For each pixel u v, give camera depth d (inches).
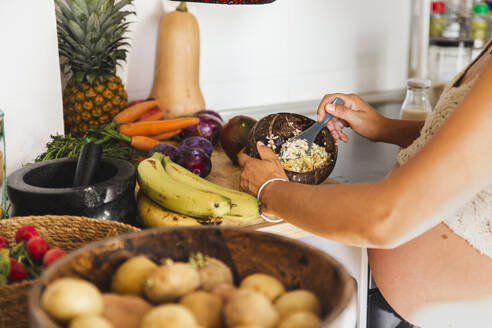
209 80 64.1
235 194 34.2
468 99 24.4
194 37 56.9
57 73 43.8
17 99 42.1
